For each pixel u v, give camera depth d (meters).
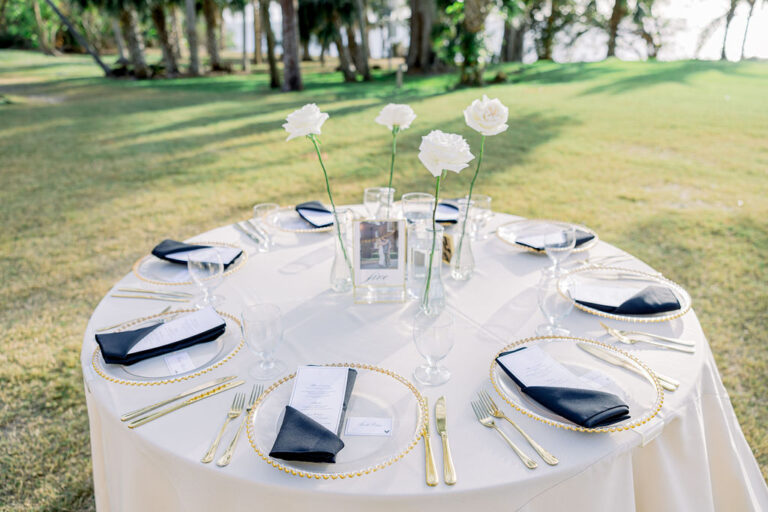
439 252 1.91
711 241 5.05
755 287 4.19
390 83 20.33
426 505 1.19
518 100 13.66
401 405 1.43
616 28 27.61
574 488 1.27
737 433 1.79
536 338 1.72
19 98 16.88
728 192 6.51
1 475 2.59
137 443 1.38
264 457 1.24
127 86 20.88
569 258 2.42
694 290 4.15
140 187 7.11
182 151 9.22
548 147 8.84
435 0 17.50
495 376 1.54
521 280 2.21
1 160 8.65
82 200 6.58
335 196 6.54
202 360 1.65
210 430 1.38
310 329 1.85
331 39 22.03
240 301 2.05
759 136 9.26
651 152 8.45
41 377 3.25
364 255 1.99
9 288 4.33
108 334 1.68
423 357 1.68
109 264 4.76
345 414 1.38
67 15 38.06
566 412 1.34
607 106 12.38
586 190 6.62
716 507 1.79
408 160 8.24
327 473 1.21
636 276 2.19
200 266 1.98
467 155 1.59
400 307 2.01
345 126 11.12
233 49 53.62
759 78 16.02
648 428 1.36
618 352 1.63
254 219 2.79
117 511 1.68
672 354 1.67
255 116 12.77
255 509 1.24
